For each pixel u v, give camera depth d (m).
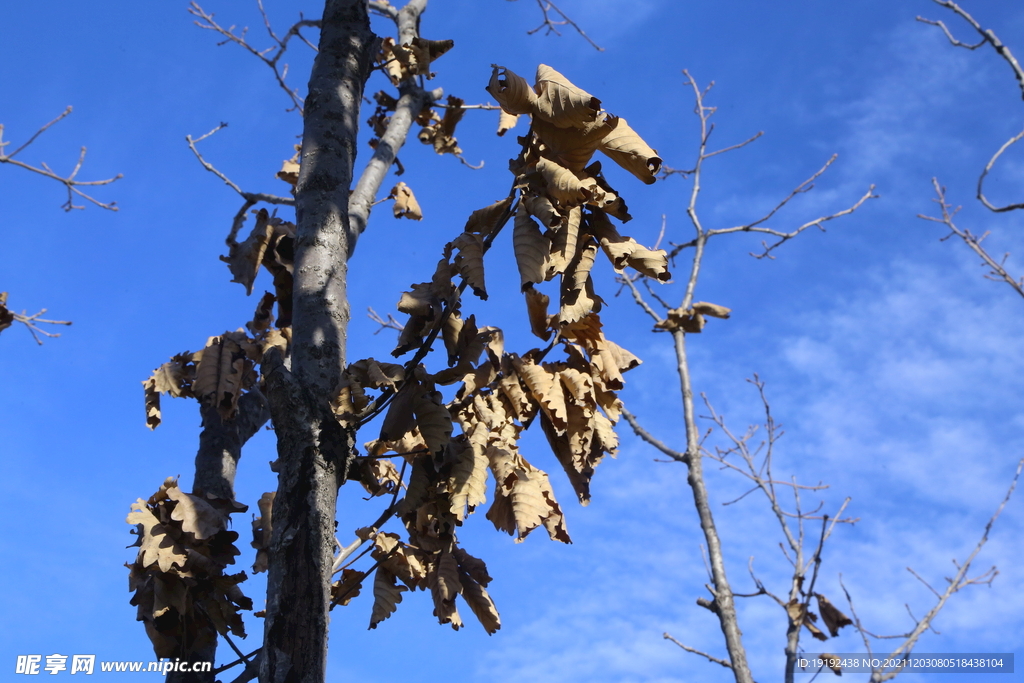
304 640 2.13
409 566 2.55
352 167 2.58
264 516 2.66
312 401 2.27
